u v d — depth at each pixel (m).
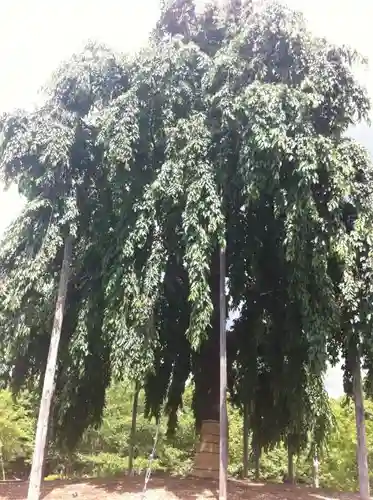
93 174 13.62
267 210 13.80
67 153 12.52
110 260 12.53
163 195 11.84
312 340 11.12
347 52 12.35
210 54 14.50
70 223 12.56
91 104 13.39
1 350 12.94
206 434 14.27
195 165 11.74
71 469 29.14
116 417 30.91
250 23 12.73
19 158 12.47
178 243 12.70
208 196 11.32
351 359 12.57
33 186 12.68
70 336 13.88
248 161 11.05
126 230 12.23
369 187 11.72
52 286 13.13
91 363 13.88
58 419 14.86
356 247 11.45
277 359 14.23
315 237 11.43
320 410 13.95
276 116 10.70
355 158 11.95
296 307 13.38
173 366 15.84
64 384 14.16
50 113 12.72
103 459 28.42
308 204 10.81
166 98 12.44
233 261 14.46
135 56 13.26
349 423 28.25
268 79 12.23
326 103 12.16
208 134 12.04
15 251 13.23
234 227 14.04
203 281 11.02
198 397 15.23
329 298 11.39
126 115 11.95
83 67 13.04
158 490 12.20
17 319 12.30
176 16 14.95
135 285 11.69
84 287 13.80
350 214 12.06
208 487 12.62
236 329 15.25
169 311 14.36
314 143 10.98
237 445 30.75
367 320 11.04
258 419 16.17
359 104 12.14
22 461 32.03
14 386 15.56
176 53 12.51
